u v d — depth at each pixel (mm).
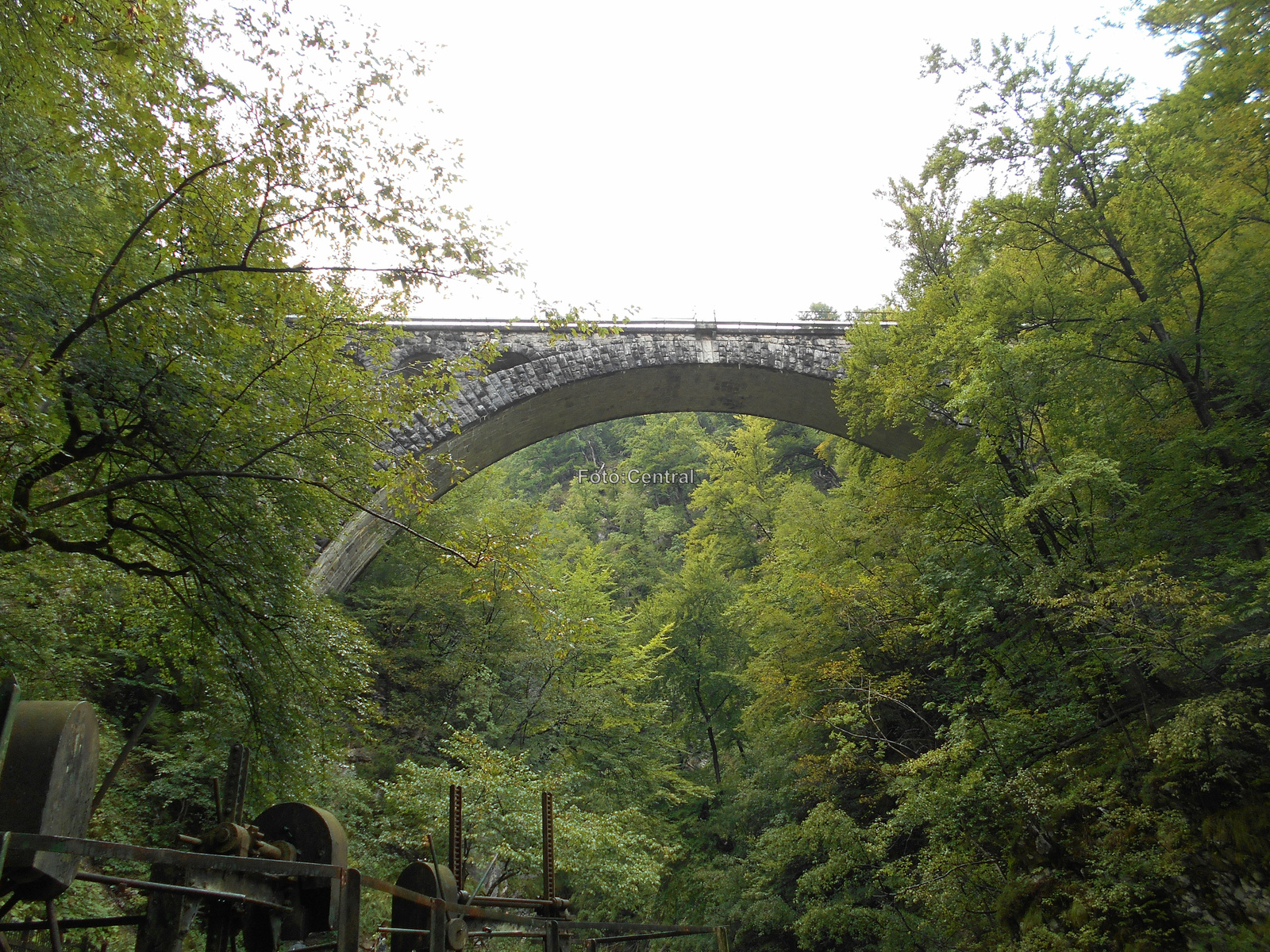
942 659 18312
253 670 10836
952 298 18781
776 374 26359
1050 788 14297
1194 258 14539
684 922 21781
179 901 3750
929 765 14812
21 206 8695
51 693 11805
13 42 7805
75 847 2975
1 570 10844
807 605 21875
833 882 17203
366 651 13461
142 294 8469
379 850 16859
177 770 14062
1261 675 12836
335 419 10516
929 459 18938
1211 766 13016
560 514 50375
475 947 8953
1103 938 12469
